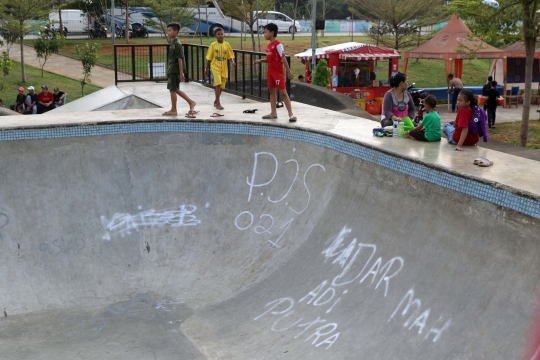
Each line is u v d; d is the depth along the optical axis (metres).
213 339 6.95
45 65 30.70
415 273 6.37
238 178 9.62
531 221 5.41
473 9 17.16
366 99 24.06
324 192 8.52
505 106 25.62
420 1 31.67
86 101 15.17
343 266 7.32
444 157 7.12
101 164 9.48
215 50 11.36
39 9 27.05
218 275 8.38
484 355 5.05
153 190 9.52
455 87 23.38
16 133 9.10
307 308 7.04
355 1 35.06
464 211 6.20
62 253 8.49
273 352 6.48
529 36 16.12
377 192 7.60
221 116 10.63
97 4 41.94
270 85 10.09
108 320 7.45
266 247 8.54
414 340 5.71
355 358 5.91
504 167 6.56
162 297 8.01
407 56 25.91
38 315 7.53
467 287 5.72
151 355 6.66
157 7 33.12
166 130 9.94
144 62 31.59
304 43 38.81
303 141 9.30
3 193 8.75
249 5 31.70
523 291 5.20
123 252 8.76
